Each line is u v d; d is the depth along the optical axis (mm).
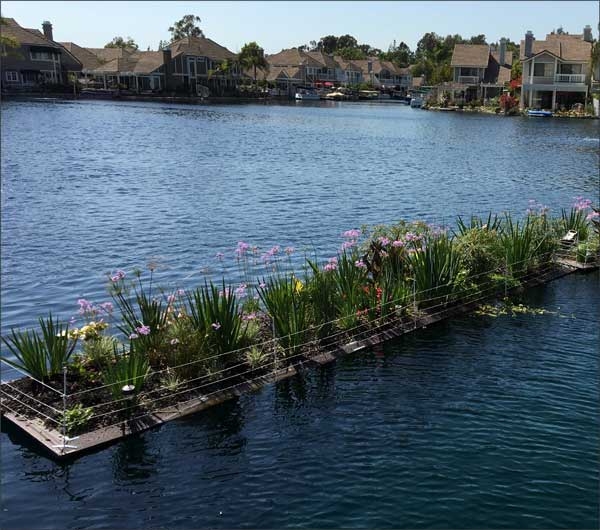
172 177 29328
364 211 22531
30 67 97500
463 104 94125
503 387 8844
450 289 11828
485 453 7281
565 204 24703
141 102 94250
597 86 78625
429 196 25875
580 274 14211
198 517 6324
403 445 7445
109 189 25875
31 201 23109
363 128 60781
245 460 7199
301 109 92625
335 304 10555
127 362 8133
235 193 25484
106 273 14859
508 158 39094
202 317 9039
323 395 8633
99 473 6988
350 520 6250
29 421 7762
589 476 6859
